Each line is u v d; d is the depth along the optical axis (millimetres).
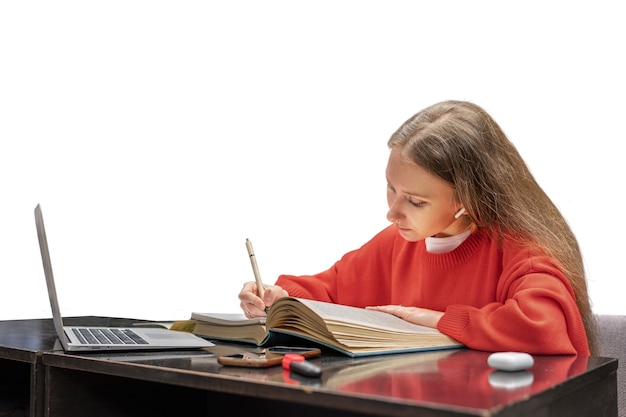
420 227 1416
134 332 1344
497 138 1440
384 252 1683
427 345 1195
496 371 951
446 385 834
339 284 1716
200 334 1380
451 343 1232
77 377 1136
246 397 1307
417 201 1392
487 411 692
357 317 1187
